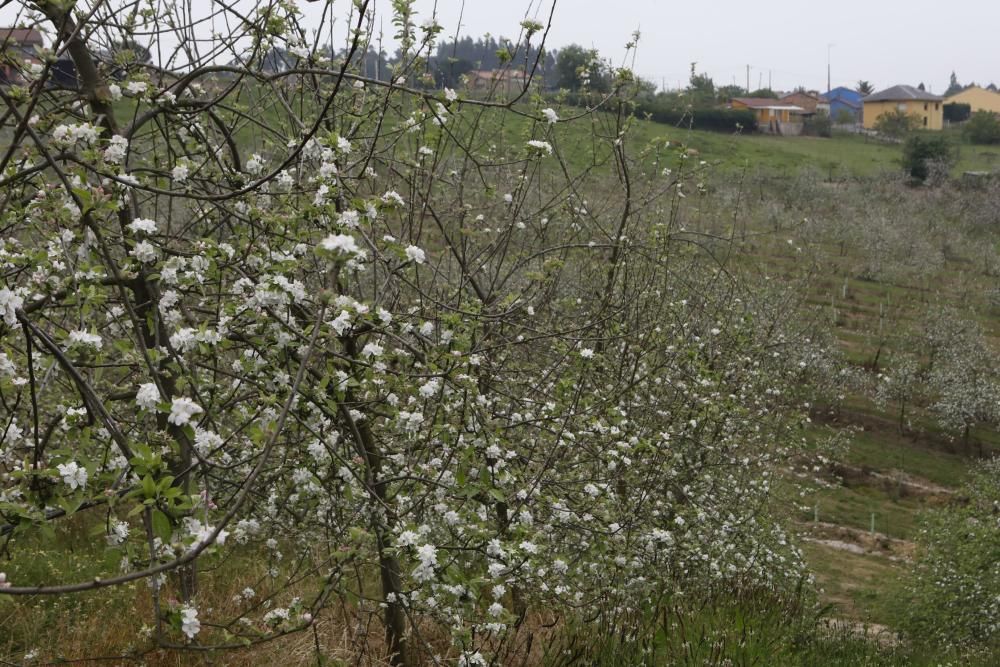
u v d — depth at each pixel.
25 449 4.55
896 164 57.38
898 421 27.28
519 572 4.76
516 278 8.59
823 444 21.19
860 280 36.34
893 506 22.38
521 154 7.59
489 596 6.23
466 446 4.53
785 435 12.25
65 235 3.88
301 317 4.80
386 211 4.29
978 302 35.41
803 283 16.02
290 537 6.36
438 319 5.08
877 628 13.25
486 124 8.45
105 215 3.78
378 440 5.86
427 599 4.37
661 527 7.53
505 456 4.80
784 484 14.76
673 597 7.50
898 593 14.82
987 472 23.95
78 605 5.42
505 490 5.18
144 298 4.46
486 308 5.88
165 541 3.11
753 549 10.10
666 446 7.55
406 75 5.75
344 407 4.68
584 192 9.52
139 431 4.34
